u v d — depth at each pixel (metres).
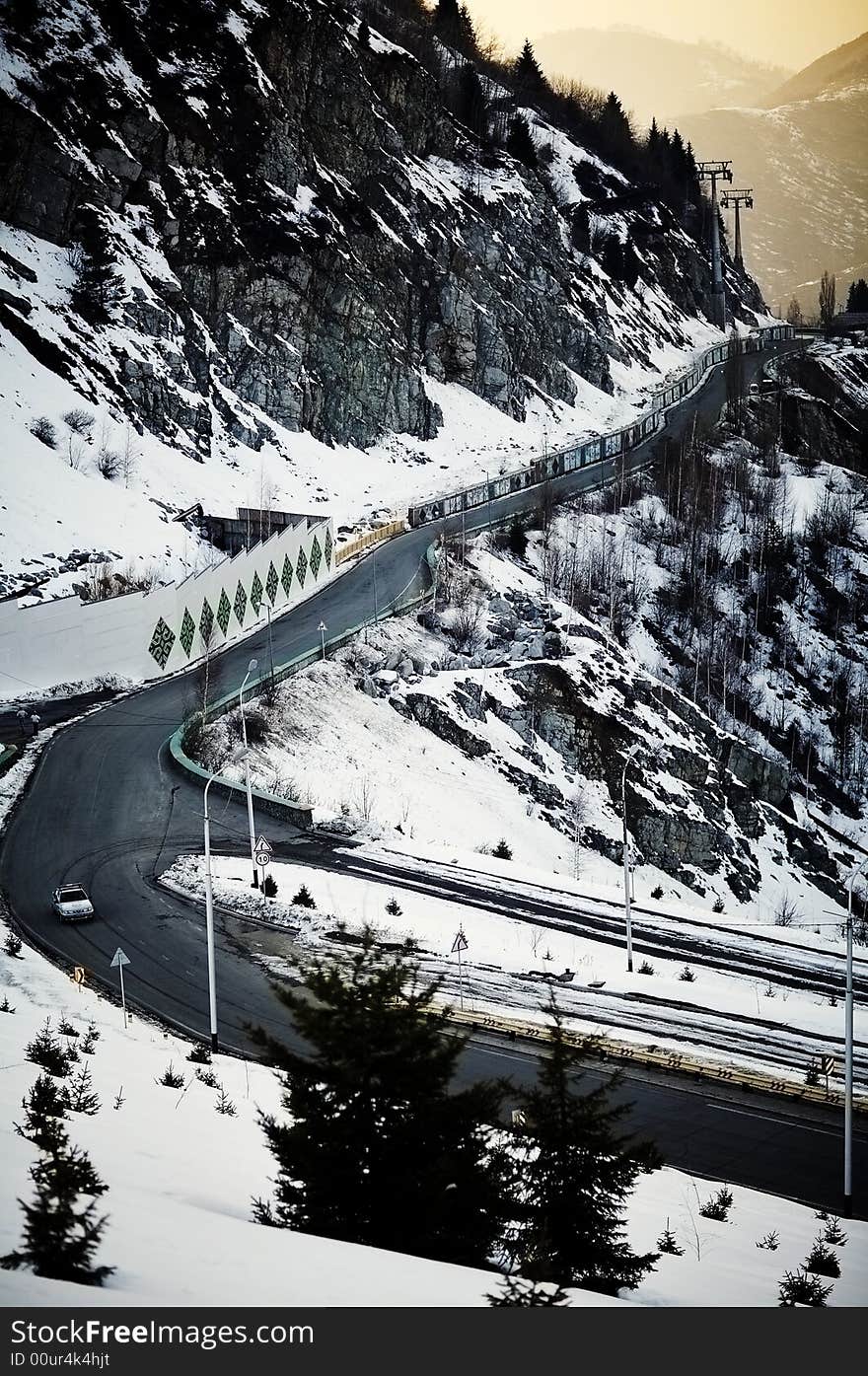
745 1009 52.69
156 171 142.88
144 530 110.44
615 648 110.06
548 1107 23.17
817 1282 26.33
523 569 127.75
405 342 165.00
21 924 54.34
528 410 179.38
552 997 26.30
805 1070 46.94
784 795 114.00
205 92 150.38
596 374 198.75
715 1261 29.08
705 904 92.50
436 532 130.88
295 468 137.00
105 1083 33.12
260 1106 35.62
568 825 91.88
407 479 148.62
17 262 126.50
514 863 71.06
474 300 177.62
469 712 96.56
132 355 126.94
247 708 84.12
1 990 43.84
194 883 59.88
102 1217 17.78
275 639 100.25
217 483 126.25
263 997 48.31
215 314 140.50
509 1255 22.25
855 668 139.88
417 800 83.69
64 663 87.81
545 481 144.12
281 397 141.50
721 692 129.12
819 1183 38.62
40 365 120.50
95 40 144.88
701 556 146.00
